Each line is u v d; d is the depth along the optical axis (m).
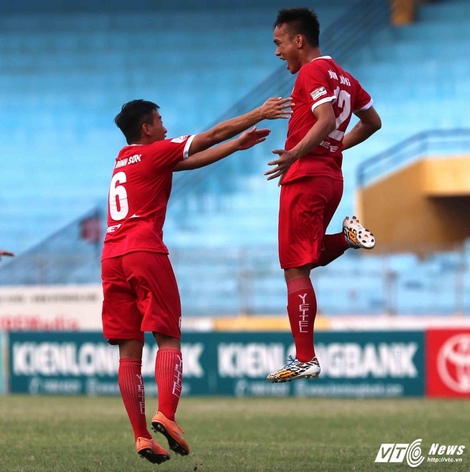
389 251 59.91
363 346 46.91
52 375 50.41
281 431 30.72
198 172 76.81
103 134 83.81
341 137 21.45
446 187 64.75
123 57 88.56
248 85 84.31
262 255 64.50
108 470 21.50
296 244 21.06
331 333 47.28
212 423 33.44
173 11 91.12
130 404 21.00
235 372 48.16
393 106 78.44
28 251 73.00
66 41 90.75
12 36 91.62
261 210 74.50
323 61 21.02
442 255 63.44
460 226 65.56
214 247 72.38
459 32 82.25
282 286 63.59
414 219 65.44
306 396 47.28
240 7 90.12
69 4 92.56
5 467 22.14
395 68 80.75
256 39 87.94
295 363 21.03
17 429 30.83
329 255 21.83
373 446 26.42
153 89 85.56
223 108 83.00
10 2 93.00
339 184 21.45
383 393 46.66
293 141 21.05
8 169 82.06
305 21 21.55
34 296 60.62
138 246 20.77
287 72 81.81
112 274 21.11
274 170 19.70
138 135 21.44
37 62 89.56
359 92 22.12
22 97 87.12
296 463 22.86
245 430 31.03
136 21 91.12
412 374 46.44
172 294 20.94
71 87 87.25
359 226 21.23
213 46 87.94
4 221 77.81
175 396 20.50
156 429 20.03
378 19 83.69
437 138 74.50
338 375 47.12
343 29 83.38
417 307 62.41
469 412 37.59
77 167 81.62
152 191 21.09
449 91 78.88
